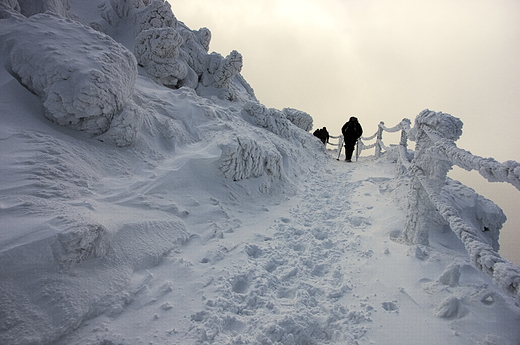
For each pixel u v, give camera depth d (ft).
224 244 10.37
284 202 16.78
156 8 28.25
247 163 16.12
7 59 11.67
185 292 7.59
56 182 8.92
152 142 14.39
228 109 24.06
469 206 12.47
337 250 10.98
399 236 11.84
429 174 9.70
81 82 10.98
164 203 11.36
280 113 26.84
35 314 5.57
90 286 6.65
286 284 8.77
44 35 12.00
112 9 30.81
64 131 11.47
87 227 6.89
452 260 9.41
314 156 29.91
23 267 5.88
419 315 7.27
